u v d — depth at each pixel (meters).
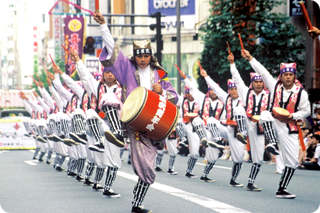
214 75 23.20
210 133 12.41
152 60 7.31
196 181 11.80
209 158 11.76
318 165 14.98
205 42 22.97
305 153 15.24
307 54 25.52
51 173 13.99
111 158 9.03
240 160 10.80
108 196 9.16
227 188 10.45
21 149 27.80
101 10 61.00
